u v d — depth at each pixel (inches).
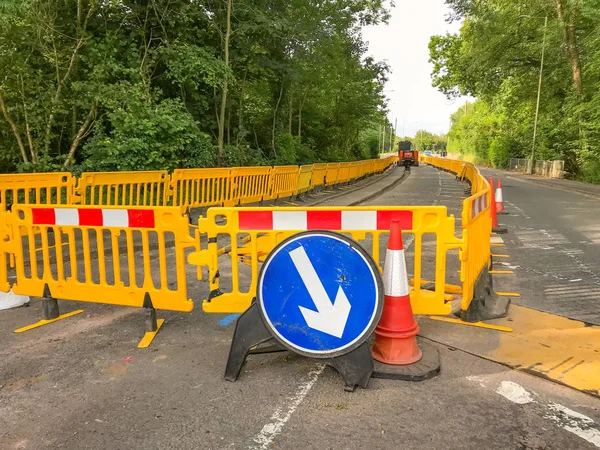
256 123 855.7
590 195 740.0
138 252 312.0
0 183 278.5
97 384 138.9
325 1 765.9
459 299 208.8
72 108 458.3
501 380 137.6
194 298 218.8
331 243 139.6
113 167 444.8
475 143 2620.6
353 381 133.5
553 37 1000.2
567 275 255.9
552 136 1270.9
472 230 176.9
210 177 435.2
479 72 1173.7
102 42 481.7
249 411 123.3
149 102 487.5
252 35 668.1
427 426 115.3
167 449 107.7
